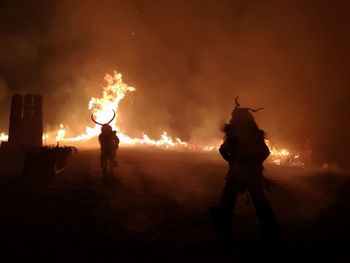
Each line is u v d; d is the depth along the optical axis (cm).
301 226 670
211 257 516
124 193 954
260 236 560
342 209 779
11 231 625
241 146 585
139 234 619
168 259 507
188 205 829
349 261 505
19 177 1155
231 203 598
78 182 1093
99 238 595
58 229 640
